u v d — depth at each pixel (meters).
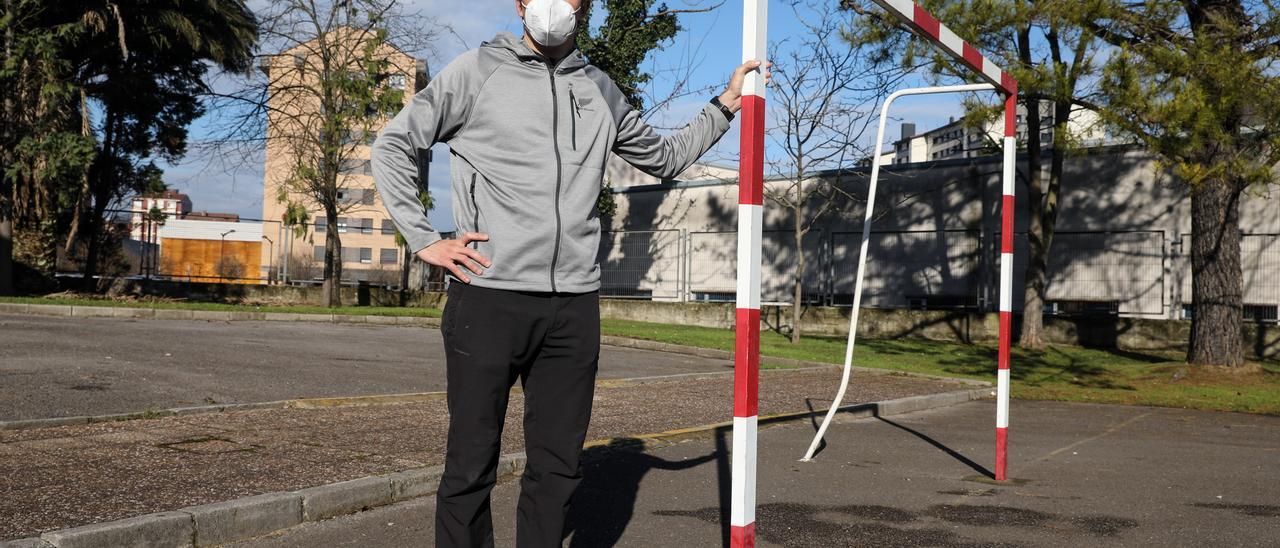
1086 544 4.05
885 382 12.34
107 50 23.28
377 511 4.43
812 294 24.42
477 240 2.47
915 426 8.41
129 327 13.93
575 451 2.68
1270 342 18.34
